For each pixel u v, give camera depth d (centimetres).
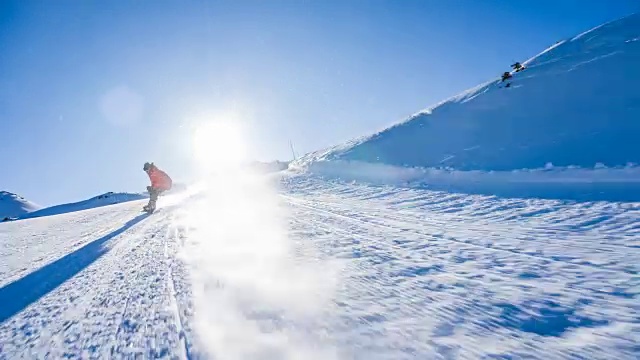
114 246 814
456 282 437
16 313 448
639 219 656
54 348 330
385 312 360
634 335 292
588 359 264
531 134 1395
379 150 2017
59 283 563
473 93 2108
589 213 738
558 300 369
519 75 1936
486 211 886
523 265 488
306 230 807
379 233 742
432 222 824
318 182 1981
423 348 289
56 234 1313
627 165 946
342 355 284
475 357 273
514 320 331
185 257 628
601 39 1841
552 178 1053
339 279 465
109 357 301
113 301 439
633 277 416
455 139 1702
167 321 363
